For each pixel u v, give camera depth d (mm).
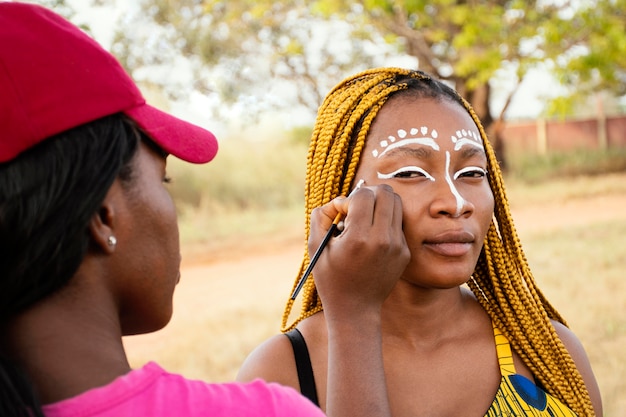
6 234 1062
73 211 1076
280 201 15242
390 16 15141
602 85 16656
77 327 1126
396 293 1841
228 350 6488
